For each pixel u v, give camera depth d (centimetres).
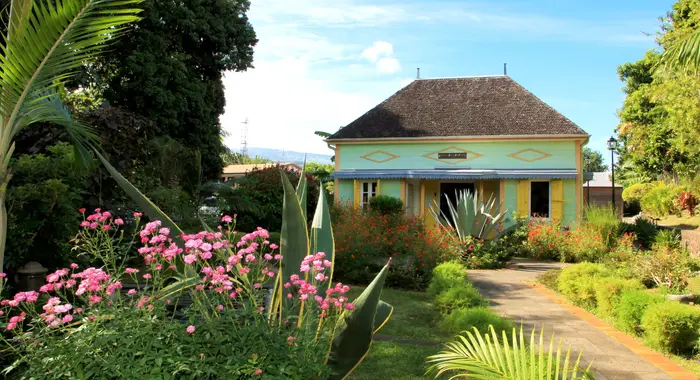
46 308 307
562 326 769
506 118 2027
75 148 583
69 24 427
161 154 1310
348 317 362
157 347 307
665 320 641
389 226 1473
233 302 371
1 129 442
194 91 1984
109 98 1789
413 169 2069
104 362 291
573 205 1881
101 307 323
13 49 413
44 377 300
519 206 1911
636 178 4250
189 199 1399
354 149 2130
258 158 5619
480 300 816
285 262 415
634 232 1827
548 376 299
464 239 1436
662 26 2036
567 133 1898
